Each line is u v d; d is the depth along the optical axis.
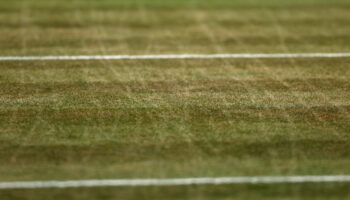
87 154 21.59
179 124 24.19
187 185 19.52
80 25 39.00
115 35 36.94
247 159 21.30
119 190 19.22
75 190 19.20
